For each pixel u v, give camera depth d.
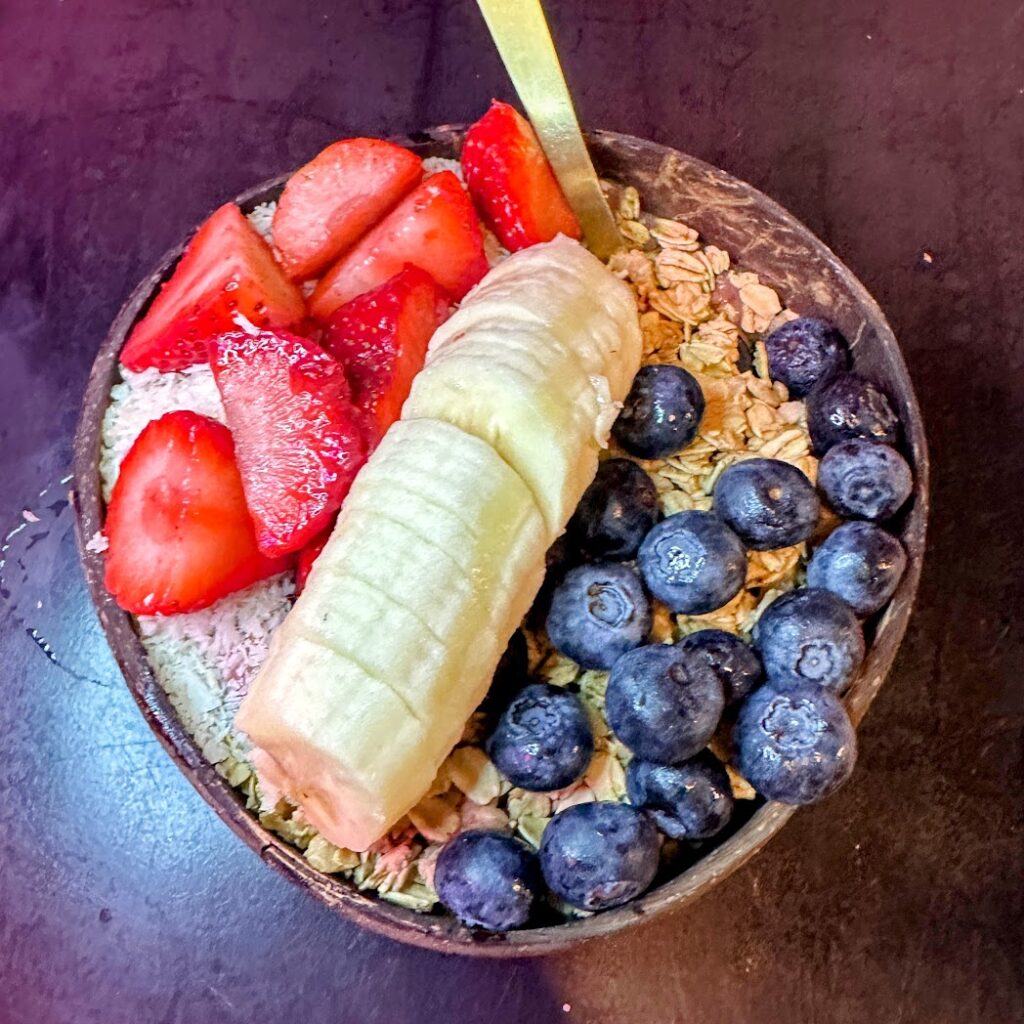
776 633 0.18
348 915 0.17
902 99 0.27
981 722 0.22
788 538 0.19
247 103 0.27
